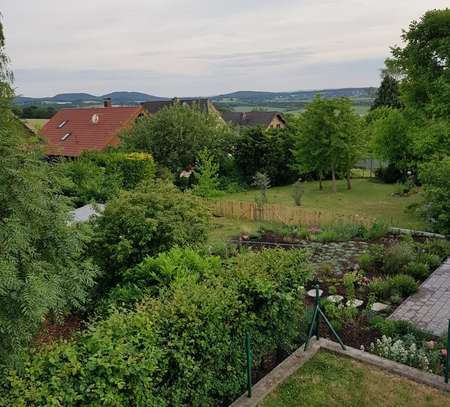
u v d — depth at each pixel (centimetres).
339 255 1320
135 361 439
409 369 639
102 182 2008
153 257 864
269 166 3031
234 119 5638
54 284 479
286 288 652
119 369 429
